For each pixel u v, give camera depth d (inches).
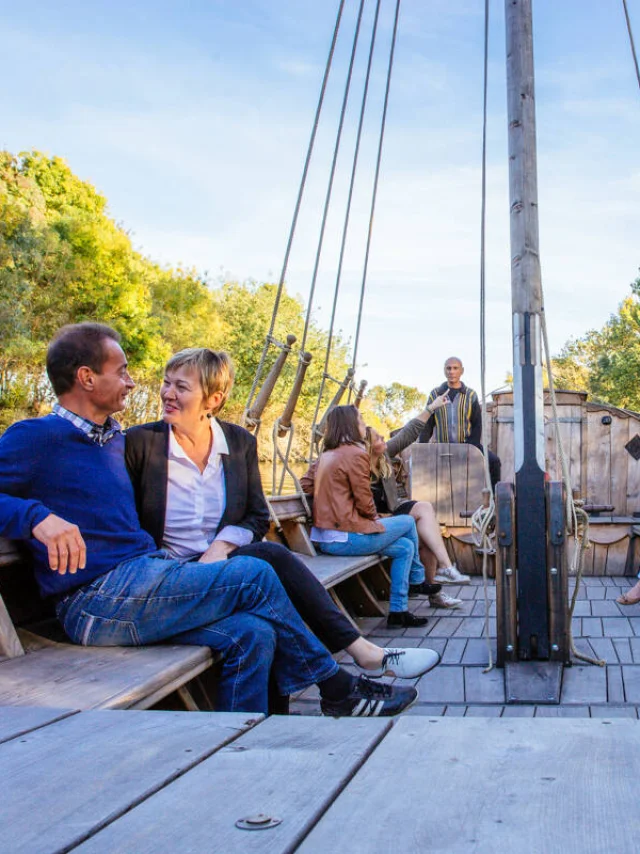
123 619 92.5
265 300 1576.0
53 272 1185.4
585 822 40.3
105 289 1218.6
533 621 142.6
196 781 46.9
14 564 102.5
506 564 142.9
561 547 142.6
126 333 1240.8
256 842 38.8
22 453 92.0
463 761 49.0
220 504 110.0
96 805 43.9
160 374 1309.1
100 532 95.1
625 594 203.3
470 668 143.9
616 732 53.9
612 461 267.4
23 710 64.4
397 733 54.8
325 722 58.7
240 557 96.6
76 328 97.7
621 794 43.6
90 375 96.0
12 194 1210.0
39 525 86.0
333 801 43.9
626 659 146.8
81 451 95.3
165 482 106.9
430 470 254.2
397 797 43.9
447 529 252.7
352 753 51.1
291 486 728.3
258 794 44.8
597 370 1584.6
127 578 93.3
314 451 236.7
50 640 97.2
